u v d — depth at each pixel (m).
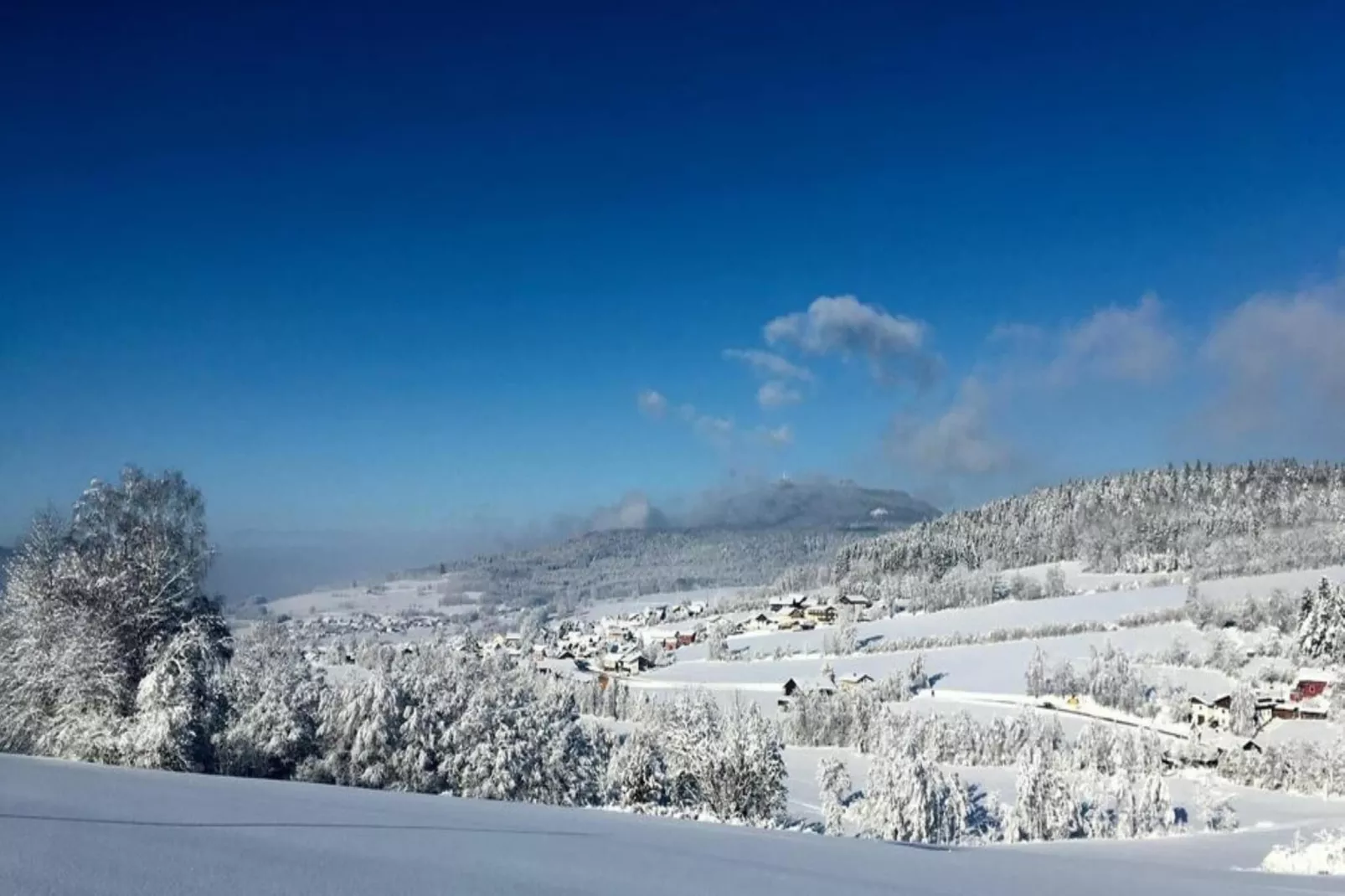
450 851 8.80
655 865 8.95
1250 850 20.31
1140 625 149.25
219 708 35.62
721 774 45.06
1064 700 115.75
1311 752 82.81
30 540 32.91
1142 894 9.57
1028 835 56.06
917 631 169.25
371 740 39.72
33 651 32.50
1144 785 58.53
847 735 105.62
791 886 8.30
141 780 14.23
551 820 13.16
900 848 13.06
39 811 9.27
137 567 33.09
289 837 8.85
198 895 5.99
